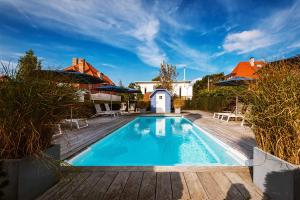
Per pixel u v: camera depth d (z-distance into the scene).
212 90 24.30
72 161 4.19
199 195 2.56
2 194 2.07
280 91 2.49
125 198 2.48
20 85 2.41
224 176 3.15
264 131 2.73
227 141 5.96
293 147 2.33
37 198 2.45
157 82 35.91
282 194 2.25
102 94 17.09
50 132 2.76
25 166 2.25
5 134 2.26
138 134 9.41
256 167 2.81
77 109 3.19
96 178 3.05
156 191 2.66
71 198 2.47
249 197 2.51
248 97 3.00
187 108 28.61
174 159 5.60
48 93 2.53
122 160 5.60
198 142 7.77
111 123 10.59
